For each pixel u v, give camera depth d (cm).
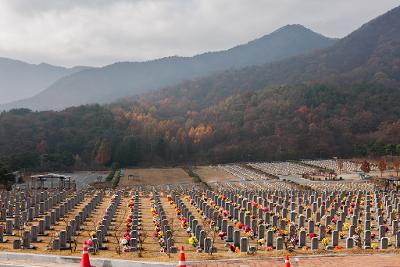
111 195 5797
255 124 15325
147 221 3759
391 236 3192
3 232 2855
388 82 19200
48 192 5375
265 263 1961
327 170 10125
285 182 8244
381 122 14825
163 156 13888
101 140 12750
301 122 14925
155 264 1881
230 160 13262
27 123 13325
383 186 7050
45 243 2622
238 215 3862
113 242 2764
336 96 16662
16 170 9362
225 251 2480
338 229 3412
